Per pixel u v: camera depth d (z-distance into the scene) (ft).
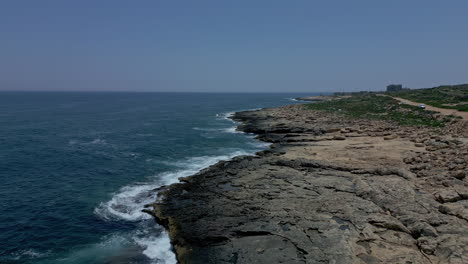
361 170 91.97
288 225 61.98
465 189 69.97
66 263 57.98
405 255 49.24
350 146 129.59
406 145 125.70
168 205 79.20
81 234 68.33
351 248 52.06
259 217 66.23
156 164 122.83
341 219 62.80
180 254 58.29
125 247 63.62
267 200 74.43
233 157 127.13
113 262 58.59
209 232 62.13
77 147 152.87
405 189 74.18
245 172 99.40
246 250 55.36
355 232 57.26
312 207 68.69
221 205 74.59
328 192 76.79
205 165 121.49
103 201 85.35
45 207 81.51
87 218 75.61
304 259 50.78
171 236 64.85
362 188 76.74
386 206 67.00
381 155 109.70
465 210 59.98
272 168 102.06
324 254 50.88
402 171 87.30
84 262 58.44
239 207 72.23
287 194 77.00
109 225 72.38
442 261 47.11
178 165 121.60
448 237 52.01
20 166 117.29
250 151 146.51
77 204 83.46
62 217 75.97
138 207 81.41
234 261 53.11
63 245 63.93
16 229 69.77
